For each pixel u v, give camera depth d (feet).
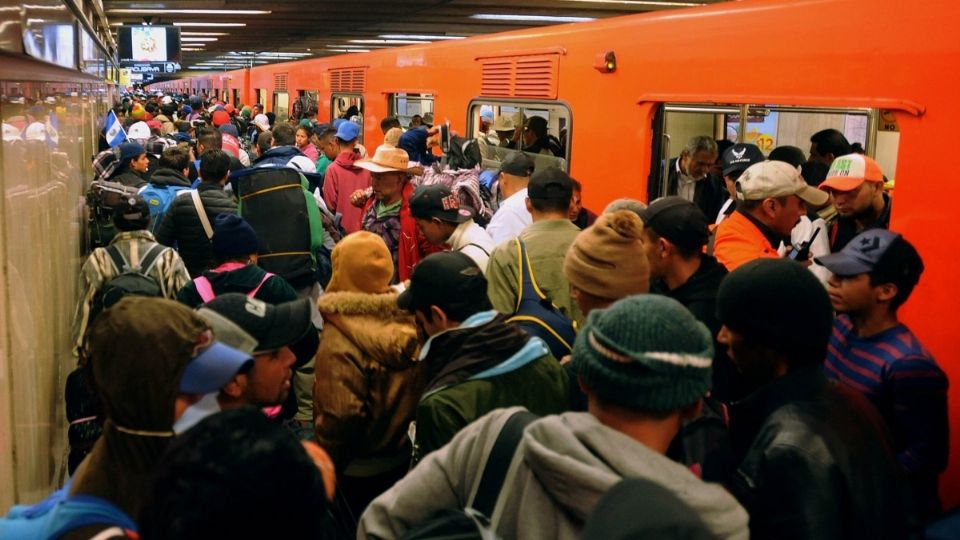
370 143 37.76
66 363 15.89
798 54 14.15
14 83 9.43
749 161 15.84
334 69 44.16
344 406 9.62
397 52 34.09
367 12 66.23
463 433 6.15
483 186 20.15
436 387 7.66
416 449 7.75
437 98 29.63
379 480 10.18
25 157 10.29
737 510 5.12
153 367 5.22
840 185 12.81
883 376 8.25
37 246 11.35
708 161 20.25
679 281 9.57
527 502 5.44
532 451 5.26
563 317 10.26
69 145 17.39
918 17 12.14
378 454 10.11
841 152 17.79
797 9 14.21
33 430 10.52
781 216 11.47
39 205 11.69
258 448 3.73
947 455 8.21
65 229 16.31
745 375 6.77
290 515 3.67
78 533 4.65
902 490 5.95
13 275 9.13
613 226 8.61
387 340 9.59
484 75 25.85
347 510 9.94
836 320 9.04
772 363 6.43
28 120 10.53
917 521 5.97
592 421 5.30
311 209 17.01
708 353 5.29
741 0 15.75
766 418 6.18
